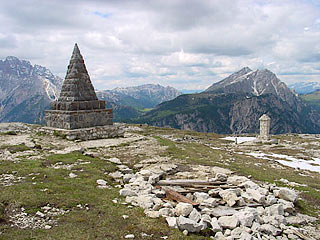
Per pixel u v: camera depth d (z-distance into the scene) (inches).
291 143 2290.8
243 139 2556.6
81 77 1194.0
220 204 476.4
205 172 704.4
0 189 455.8
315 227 446.0
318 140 2524.6
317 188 708.7
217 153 1162.6
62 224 354.9
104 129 1173.1
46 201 414.0
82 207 411.2
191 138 2177.7
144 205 434.0
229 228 384.5
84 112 1144.2
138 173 628.1
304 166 1248.8
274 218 430.0
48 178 542.3
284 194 536.7
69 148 858.1
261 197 488.7
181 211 399.9
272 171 912.9
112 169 663.1
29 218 365.4
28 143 919.7
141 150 952.9
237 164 928.9
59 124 1144.2
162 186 550.9
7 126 1402.6
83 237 322.7
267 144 2169.0
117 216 386.3
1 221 350.9
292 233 405.1
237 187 562.3
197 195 496.4
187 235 355.3
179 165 767.7
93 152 872.9
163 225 368.2
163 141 1205.1
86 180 544.1
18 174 559.8
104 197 457.4
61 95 1190.3
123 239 327.0
